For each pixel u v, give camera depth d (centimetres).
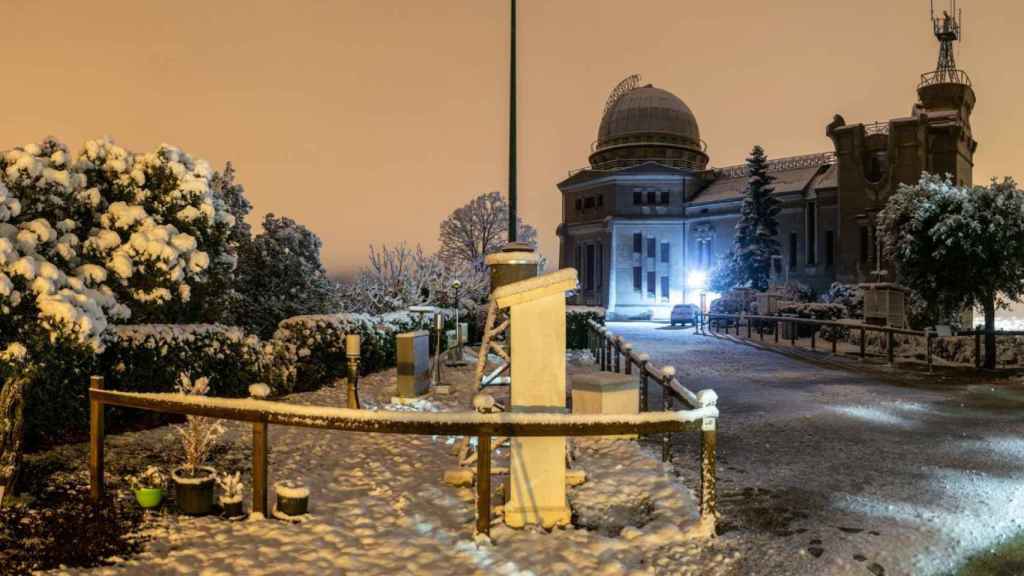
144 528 635
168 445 962
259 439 652
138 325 1101
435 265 3303
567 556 586
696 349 2723
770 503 751
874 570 574
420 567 563
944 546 627
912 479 848
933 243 2486
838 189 4919
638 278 6256
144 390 1062
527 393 653
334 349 1595
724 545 623
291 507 662
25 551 578
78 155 1298
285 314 2258
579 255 6769
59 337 807
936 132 4612
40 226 987
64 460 868
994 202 2369
